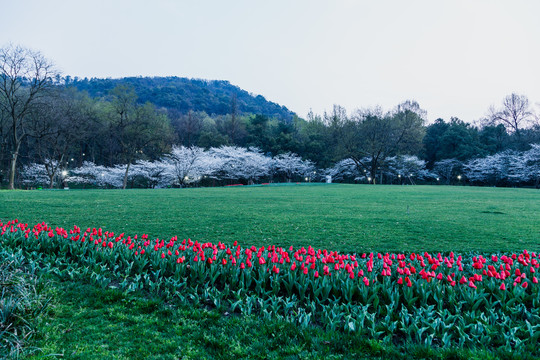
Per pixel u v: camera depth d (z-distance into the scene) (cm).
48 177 4759
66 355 369
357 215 1495
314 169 6400
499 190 3516
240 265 564
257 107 17562
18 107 3972
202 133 7150
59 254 692
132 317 461
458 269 592
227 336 415
